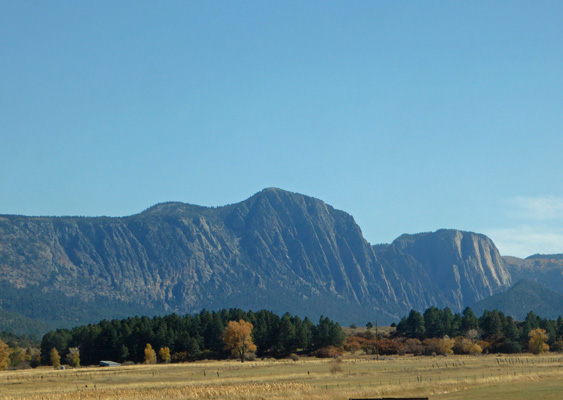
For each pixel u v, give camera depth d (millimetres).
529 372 128875
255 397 89125
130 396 94312
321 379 121312
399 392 92875
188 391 97375
